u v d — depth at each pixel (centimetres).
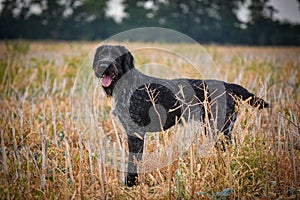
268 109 790
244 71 1454
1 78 1364
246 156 695
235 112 734
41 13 7094
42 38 6906
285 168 654
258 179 655
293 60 1994
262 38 6694
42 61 1627
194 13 6856
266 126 753
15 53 1773
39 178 655
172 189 630
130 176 698
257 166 672
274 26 6719
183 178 650
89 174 671
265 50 3397
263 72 1435
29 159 718
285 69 1619
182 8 6900
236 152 705
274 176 653
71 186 634
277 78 1366
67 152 660
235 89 761
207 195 609
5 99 1073
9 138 814
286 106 913
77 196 611
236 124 760
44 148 691
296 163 673
